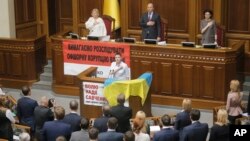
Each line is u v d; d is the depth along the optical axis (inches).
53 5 893.2
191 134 474.0
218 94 686.5
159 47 695.7
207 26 716.0
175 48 688.4
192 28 801.6
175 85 704.4
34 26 891.4
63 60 751.7
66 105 730.2
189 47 684.1
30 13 879.7
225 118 476.1
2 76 808.9
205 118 673.6
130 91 611.8
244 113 597.0
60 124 487.2
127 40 715.4
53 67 765.9
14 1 843.4
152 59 705.0
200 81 691.4
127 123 529.7
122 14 842.2
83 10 866.1
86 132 463.8
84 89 637.9
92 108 639.8
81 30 874.1
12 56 796.0
